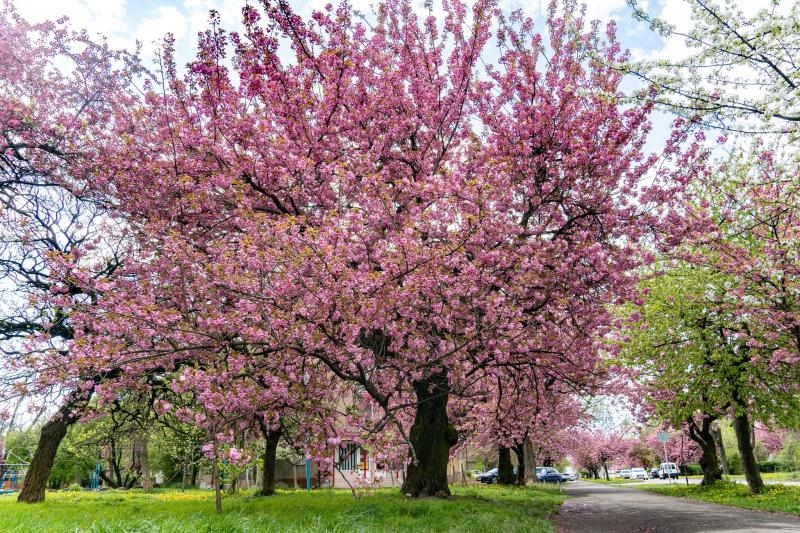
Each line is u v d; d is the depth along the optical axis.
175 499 16.39
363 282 9.09
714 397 19.59
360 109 13.51
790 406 19.09
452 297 10.47
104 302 8.94
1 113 12.85
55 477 38.81
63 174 13.60
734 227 14.56
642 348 19.83
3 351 11.40
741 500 17.36
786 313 15.25
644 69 8.35
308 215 11.84
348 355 9.24
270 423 9.32
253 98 12.59
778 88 7.94
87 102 14.84
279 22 10.14
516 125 12.99
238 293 9.13
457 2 14.57
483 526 9.16
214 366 9.13
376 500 12.46
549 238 12.91
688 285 18.98
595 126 12.34
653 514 14.55
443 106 14.15
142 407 15.95
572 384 15.06
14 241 13.03
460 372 11.30
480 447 34.66
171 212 12.04
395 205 12.90
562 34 14.09
